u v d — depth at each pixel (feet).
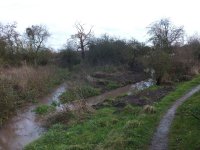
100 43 234.38
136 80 186.19
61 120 97.96
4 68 154.30
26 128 95.35
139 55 216.54
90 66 217.36
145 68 189.78
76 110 101.60
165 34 207.92
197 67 174.40
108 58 227.40
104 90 158.10
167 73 155.02
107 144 68.03
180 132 73.92
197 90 124.47
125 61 223.92
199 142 64.64
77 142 75.77
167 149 64.80
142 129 75.46
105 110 104.01
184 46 199.31
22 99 125.29
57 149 71.36
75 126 90.22
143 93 127.95
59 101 130.93
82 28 258.57
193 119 79.20
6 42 185.98
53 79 173.99
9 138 86.84
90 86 157.17
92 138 76.64
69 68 220.23
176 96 114.52
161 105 101.96
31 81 143.33
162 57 149.59
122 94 139.85
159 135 72.90
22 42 228.02
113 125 85.56
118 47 229.45
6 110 105.19
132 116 92.02
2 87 109.70
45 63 211.61
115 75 193.06
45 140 80.18
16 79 133.18
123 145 66.18
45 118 101.55
